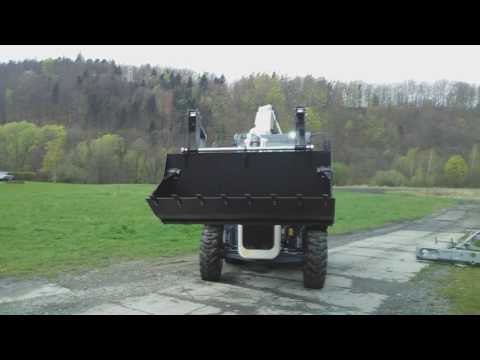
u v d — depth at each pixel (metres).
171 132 85.12
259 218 4.53
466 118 88.62
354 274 6.56
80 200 21.38
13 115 98.56
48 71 114.62
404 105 96.31
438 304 4.74
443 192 48.19
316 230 5.33
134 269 6.56
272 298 4.89
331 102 94.75
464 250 7.57
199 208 4.56
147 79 117.25
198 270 6.54
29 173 65.00
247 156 5.16
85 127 91.31
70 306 4.45
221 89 95.50
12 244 8.58
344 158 75.00
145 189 35.66
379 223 17.02
